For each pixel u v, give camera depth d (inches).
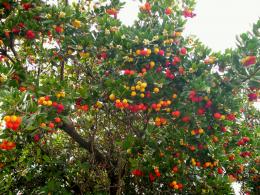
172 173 221.1
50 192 238.8
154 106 214.5
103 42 223.0
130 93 210.7
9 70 177.9
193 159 220.5
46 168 270.4
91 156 252.8
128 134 234.5
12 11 228.7
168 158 214.5
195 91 203.5
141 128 254.8
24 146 243.8
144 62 222.2
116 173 249.6
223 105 210.7
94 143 256.4
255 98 219.9
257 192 299.9
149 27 229.6
